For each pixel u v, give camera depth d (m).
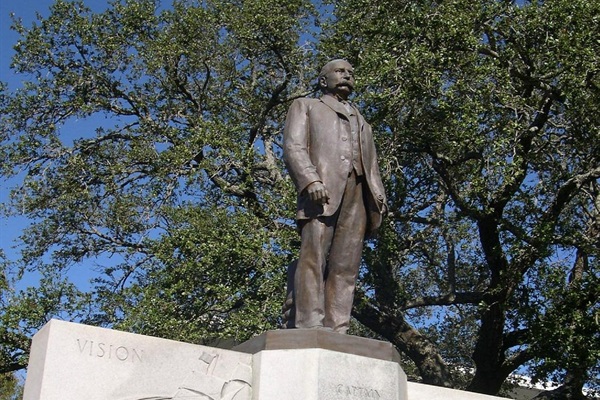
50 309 16.11
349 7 16.33
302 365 5.84
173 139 17.73
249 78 19.78
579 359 14.99
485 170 15.38
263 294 14.98
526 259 15.95
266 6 18.17
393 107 15.02
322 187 6.43
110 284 17.39
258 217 16.09
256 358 6.01
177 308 15.33
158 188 16.95
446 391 7.02
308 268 6.45
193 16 18.08
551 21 14.77
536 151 16.06
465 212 16.00
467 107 14.29
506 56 15.27
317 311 6.35
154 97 18.95
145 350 5.71
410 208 17.53
